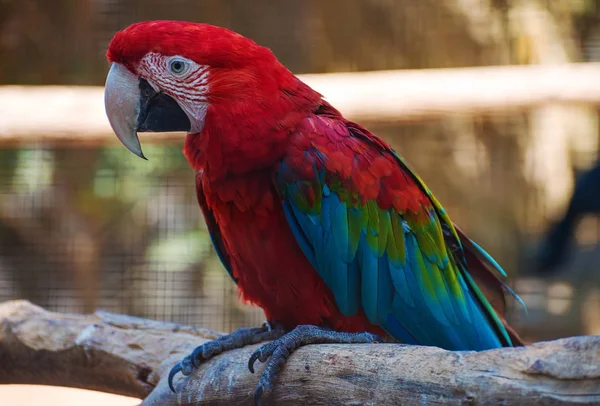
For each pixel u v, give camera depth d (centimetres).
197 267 916
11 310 448
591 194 721
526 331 985
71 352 428
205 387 338
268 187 360
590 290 997
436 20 966
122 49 364
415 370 271
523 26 974
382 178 379
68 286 923
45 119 632
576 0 982
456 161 992
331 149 364
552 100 638
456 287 400
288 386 305
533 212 995
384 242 376
